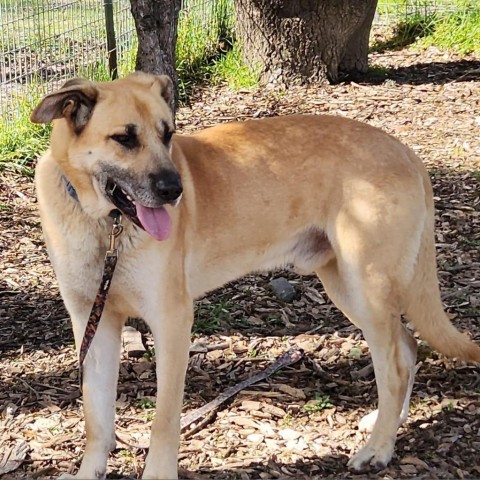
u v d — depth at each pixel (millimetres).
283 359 2533
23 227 3377
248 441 2207
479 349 2248
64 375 2486
